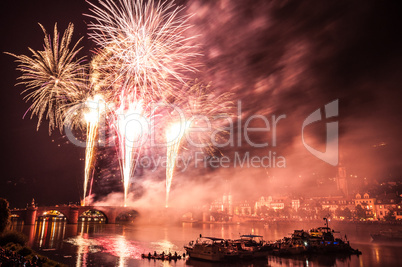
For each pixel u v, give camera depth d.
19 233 60.38
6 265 41.50
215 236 134.88
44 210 171.12
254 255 70.19
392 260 69.88
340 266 63.62
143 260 69.88
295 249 76.50
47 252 80.81
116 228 171.75
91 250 85.19
